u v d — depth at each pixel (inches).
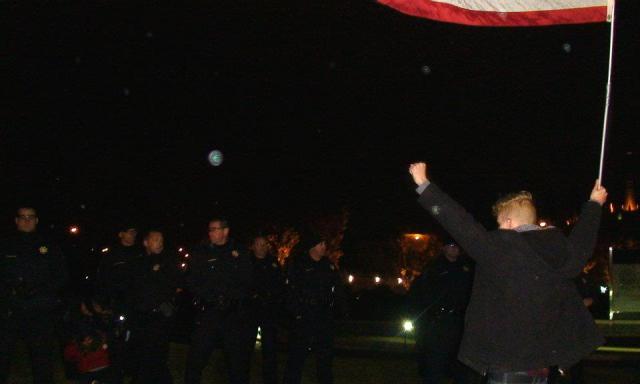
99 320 335.6
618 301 821.2
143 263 346.6
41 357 310.7
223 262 335.6
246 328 338.3
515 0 221.5
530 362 151.6
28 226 312.7
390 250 1934.1
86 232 1231.5
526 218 165.2
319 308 358.3
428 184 155.2
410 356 619.2
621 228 1745.8
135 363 346.6
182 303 739.4
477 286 156.9
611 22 219.0
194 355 332.8
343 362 538.3
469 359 155.4
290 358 360.5
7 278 305.7
